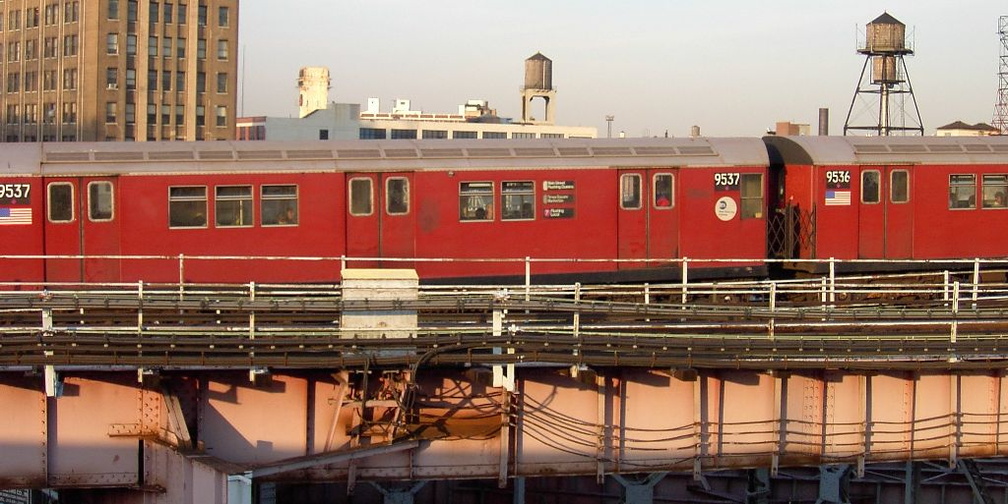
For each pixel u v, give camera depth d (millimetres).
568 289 21438
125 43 85312
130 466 18719
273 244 26625
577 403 20266
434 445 19781
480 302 20016
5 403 18375
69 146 26125
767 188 29703
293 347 18562
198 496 17406
